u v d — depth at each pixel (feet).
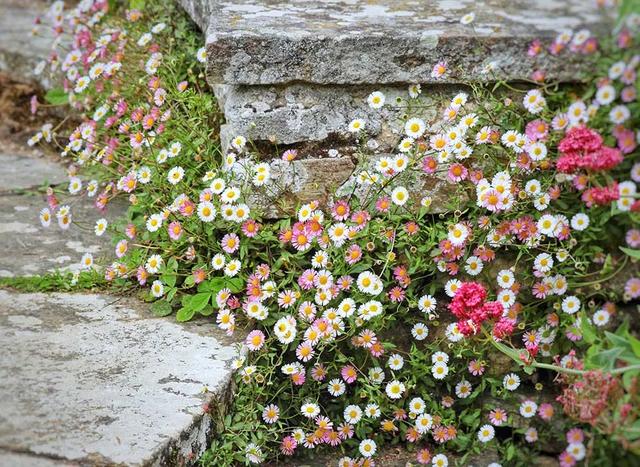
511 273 3.54
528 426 3.58
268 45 3.48
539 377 3.64
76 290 3.76
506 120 3.58
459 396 3.56
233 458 3.19
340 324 3.36
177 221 3.62
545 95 3.59
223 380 3.19
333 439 3.41
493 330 3.31
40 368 3.17
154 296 3.68
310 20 3.72
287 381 3.41
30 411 2.93
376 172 3.59
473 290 3.22
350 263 3.43
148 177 3.73
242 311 3.55
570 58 3.53
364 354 3.52
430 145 3.57
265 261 3.61
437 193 3.58
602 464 3.30
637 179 3.45
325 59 3.51
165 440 2.86
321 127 3.59
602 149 3.27
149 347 3.36
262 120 3.55
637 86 3.41
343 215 3.51
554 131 3.51
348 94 3.59
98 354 3.29
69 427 2.88
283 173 3.57
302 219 3.49
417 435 3.48
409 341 3.61
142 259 3.70
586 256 3.57
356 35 3.51
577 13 3.77
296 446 3.43
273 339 3.40
